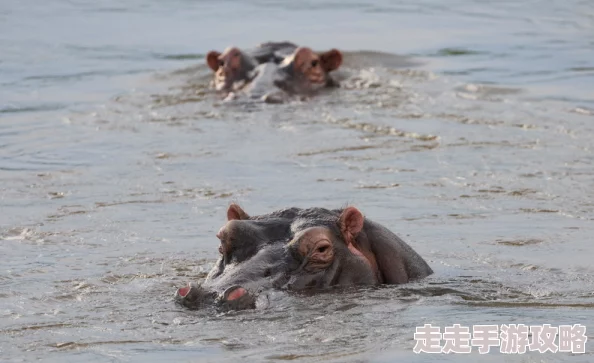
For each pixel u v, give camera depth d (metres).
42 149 46.75
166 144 47.25
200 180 41.16
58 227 34.91
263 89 57.06
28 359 21.97
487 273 29.08
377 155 44.62
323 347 22.23
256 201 38.03
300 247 26.41
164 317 24.56
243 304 24.69
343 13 84.25
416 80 60.28
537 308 25.33
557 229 34.00
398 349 22.02
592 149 45.12
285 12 85.12
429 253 31.39
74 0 90.56
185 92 58.81
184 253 31.59
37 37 75.38
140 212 36.75
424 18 81.44
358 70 63.41
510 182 40.25
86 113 53.75
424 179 40.81
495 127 49.16
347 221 27.44
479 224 34.75
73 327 24.12
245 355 21.83
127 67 66.12
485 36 73.75
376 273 27.77
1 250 32.09
